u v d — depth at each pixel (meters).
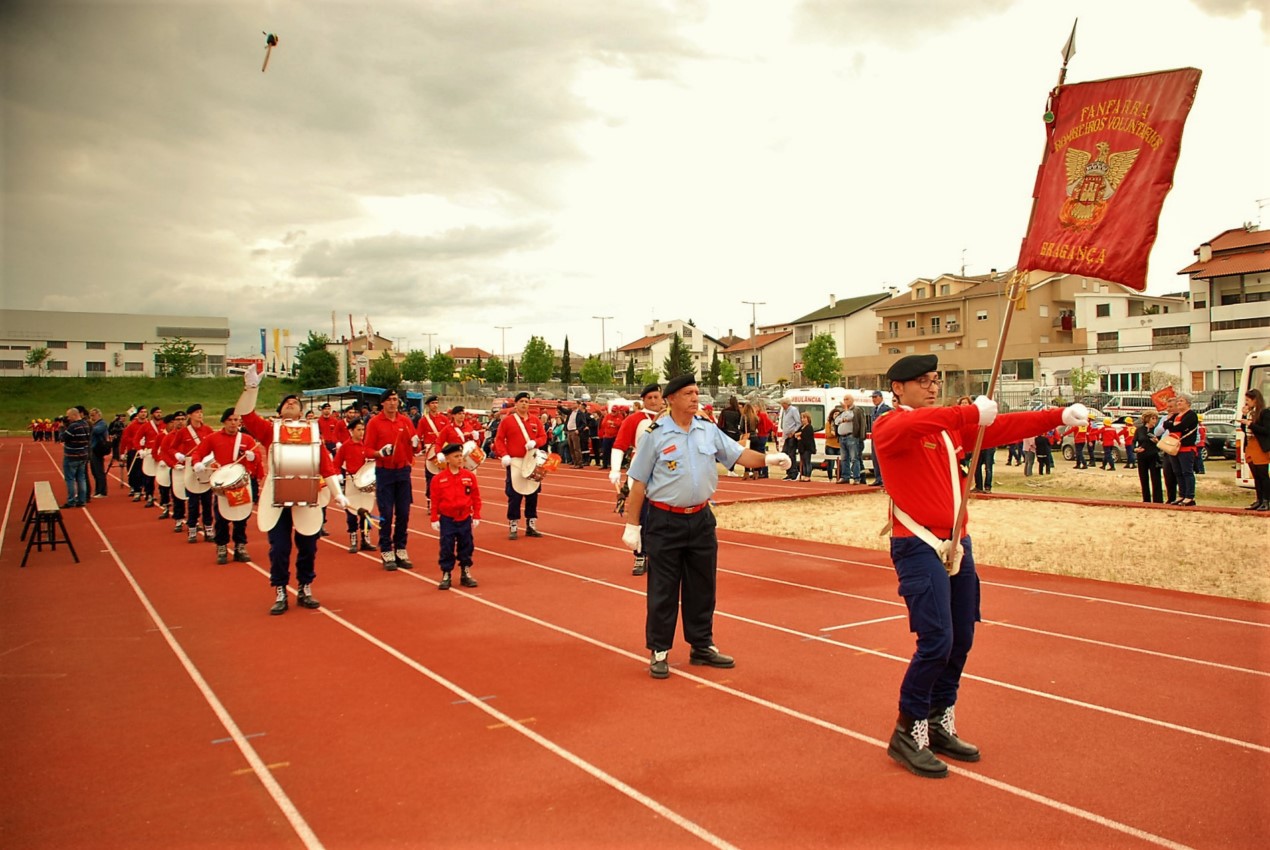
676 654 7.16
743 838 4.04
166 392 59.81
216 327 66.88
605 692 6.16
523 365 98.75
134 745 5.24
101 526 15.92
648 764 4.89
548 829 4.14
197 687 6.35
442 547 9.74
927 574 4.77
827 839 4.03
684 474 6.48
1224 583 9.86
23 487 24.89
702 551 6.66
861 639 7.57
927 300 65.19
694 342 119.56
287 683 6.41
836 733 5.36
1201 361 47.28
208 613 8.71
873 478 20.95
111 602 9.27
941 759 4.98
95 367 59.50
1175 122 4.50
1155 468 16.36
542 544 12.99
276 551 8.63
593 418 29.41
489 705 5.89
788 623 8.15
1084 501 16.70
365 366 99.94
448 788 4.61
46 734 5.43
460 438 12.34
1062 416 4.62
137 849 4.00
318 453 8.72
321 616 8.52
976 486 20.25
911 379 5.00
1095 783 4.63
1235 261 47.22
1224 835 4.05
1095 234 4.65
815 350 71.69
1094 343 57.16
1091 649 7.27
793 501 18.30
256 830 4.17
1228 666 6.78
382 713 5.75
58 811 4.39
